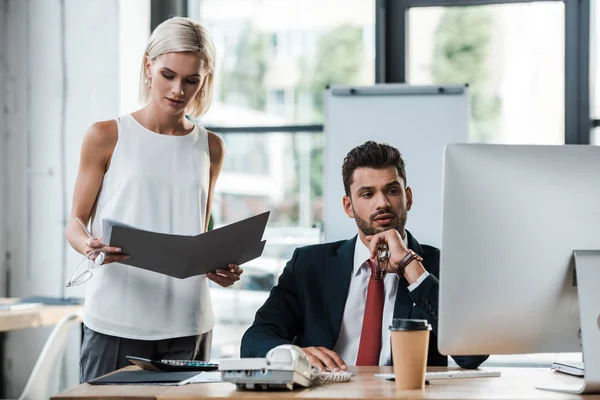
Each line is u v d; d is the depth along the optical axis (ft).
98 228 6.84
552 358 11.74
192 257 5.94
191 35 6.64
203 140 7.22
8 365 12.76
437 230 12.17
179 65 6.61
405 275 5.39
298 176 13.34
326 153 12.48
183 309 6.73
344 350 5.87
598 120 12.75
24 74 12.96
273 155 13.42
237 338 13.07
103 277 6.61
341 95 12.51
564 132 12.76
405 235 6.23
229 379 4.25
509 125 12.87
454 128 12.27
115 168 6.81
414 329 4.31
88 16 12.82
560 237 4.56
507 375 5.01
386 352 5.69
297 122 13.39
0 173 12.94
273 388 4.25
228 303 13.14
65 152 12.83
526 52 12.84
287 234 13.25
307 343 5.90
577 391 4.28
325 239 12.40
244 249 6.23
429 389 4.34
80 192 6.80
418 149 12.30
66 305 10.64
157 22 13.55
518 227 4.55
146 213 6.76
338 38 13.30
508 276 4.55
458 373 4.92
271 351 4.23
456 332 4.57
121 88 12.77
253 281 13.14
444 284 4.55
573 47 12.70
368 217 6.02
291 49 13.44
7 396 12.73
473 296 4.54
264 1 13.53
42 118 12.90
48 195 12.86
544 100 12.80
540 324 4.63
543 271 4.57
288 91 13.42
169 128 7.00
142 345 6.61
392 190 6.06
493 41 12.93
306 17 13.41
